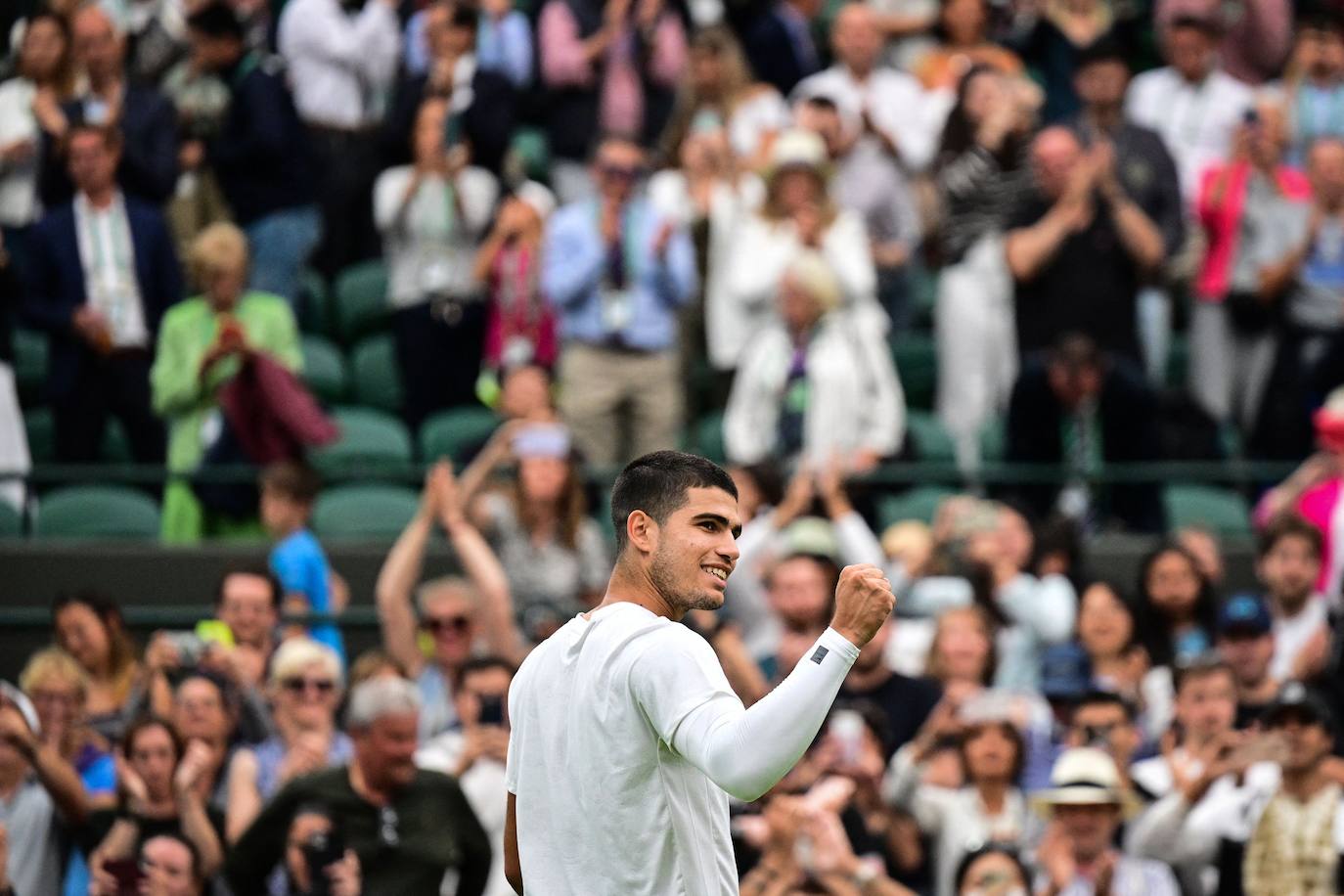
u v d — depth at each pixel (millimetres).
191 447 29672
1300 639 25703
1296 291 32906
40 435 32219
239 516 29062
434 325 33219
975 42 38000
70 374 30750
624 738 12734
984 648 24078
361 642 27359
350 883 19750
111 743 22719
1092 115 33906
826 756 21828
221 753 21781
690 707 12383
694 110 35375
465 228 33469
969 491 31328
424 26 36469
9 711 21109
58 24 33219
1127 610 24453
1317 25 37562
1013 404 30438
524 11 39531
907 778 22250
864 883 20234
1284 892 21234
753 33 38531
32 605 28281
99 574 28375
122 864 20406
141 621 25266
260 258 33688
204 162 33938
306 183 34250
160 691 22422
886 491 31266
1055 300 31234
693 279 31953
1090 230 31312
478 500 26469
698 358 34094
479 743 21734
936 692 23953
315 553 26172
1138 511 30453
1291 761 21281
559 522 26328
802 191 31438
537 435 26578
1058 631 25656
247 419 28859
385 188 33594
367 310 35719
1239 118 36688
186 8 34906
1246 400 33156
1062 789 20734
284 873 20359
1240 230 33188
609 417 31547
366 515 30250
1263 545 25953
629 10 37656
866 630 12141
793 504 26016
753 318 32281
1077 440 30188
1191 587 25656
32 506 29984
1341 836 21281
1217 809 21719
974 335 32531
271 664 23984
